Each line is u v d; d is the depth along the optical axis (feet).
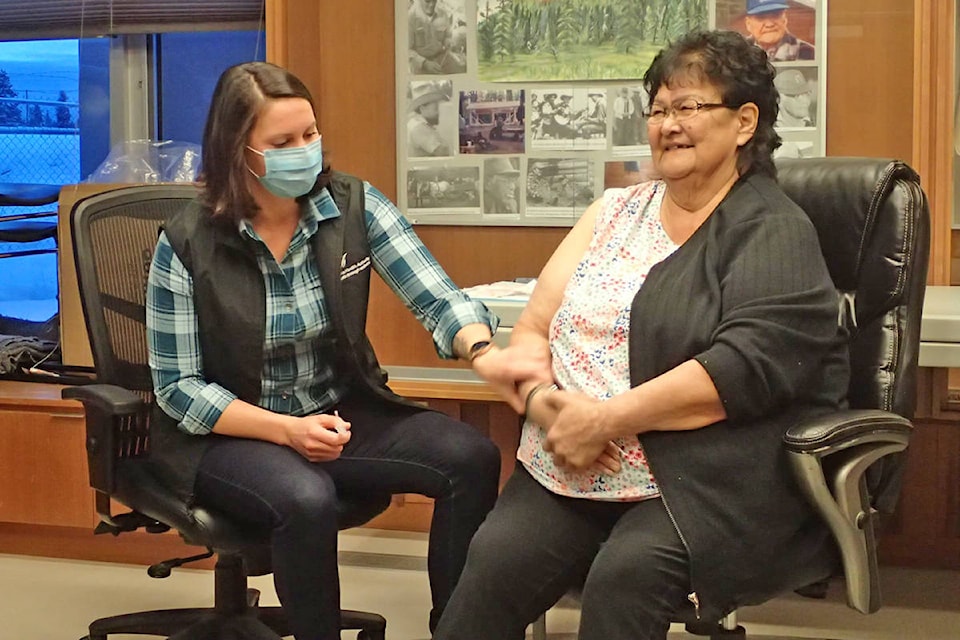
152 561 9.75
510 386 5.99
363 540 10.30
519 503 5.68
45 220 11.48
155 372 6.61
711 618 5.18
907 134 8.91
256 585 9.27
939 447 9.12
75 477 9.48
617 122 9.50
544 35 9.57
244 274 6.48
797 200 6.14
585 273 5.98
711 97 5.61
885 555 9.40
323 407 6.83
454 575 6.48
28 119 11.69
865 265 5.93
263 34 10.76
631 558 5.09
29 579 9.45
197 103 11.20
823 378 5.53
